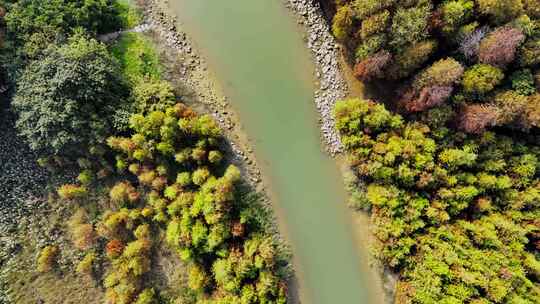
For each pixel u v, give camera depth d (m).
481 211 38.19
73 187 41.03
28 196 42.09
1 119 41.00
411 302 39.22
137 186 41.47
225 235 38.97
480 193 38.12
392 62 37.22
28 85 37.44
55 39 38.44
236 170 39.44
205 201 38.38
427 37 36.44
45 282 41.94
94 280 42.12
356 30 38.28
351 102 39.12
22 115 38.03
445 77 35.22
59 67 36.94
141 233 40.50
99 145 39.06
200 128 39.53
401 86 39.19
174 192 39.31
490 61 34.97
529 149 37.38
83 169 41.41
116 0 42.88
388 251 39.88
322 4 42.81
